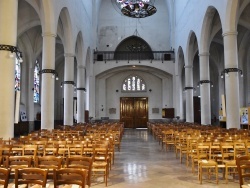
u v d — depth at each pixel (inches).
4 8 452.1
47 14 647.8
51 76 659.4
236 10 639.1
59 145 335.9
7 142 385.7
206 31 848.9
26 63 1066.1
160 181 305.0
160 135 670.5
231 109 644.1
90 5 1252.5
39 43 1079.6
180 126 761.0
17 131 917.8
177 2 1269.7
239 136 413.1
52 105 662.5
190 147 376.8
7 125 440.8
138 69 1418.6
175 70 1314.0
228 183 294.4
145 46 1433.3
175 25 1323.8
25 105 1054.4
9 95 445.4
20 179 185.8
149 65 1325.0
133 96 1462.8
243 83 1094.4
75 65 1425.9
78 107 1066.7
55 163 228.8
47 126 654.5
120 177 324.8
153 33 1411.2
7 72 444.1
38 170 176.2
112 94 1465.3
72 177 174.6
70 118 852.0
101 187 279.4
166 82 1423.5
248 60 1075.9
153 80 1459.2
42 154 331.3
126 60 1327.5
